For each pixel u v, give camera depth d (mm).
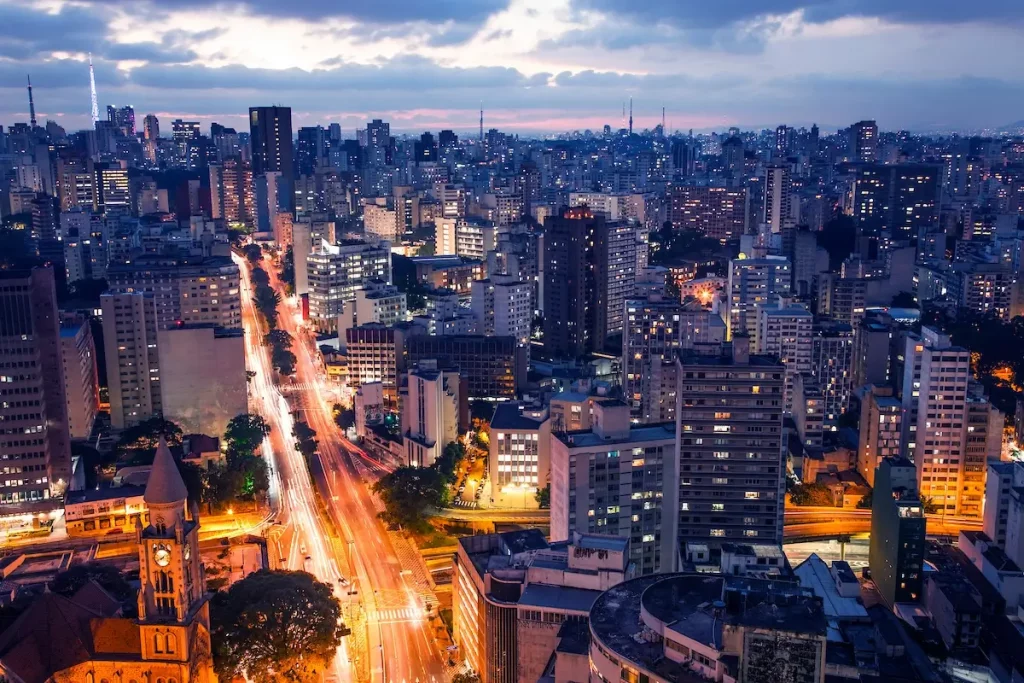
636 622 182000
